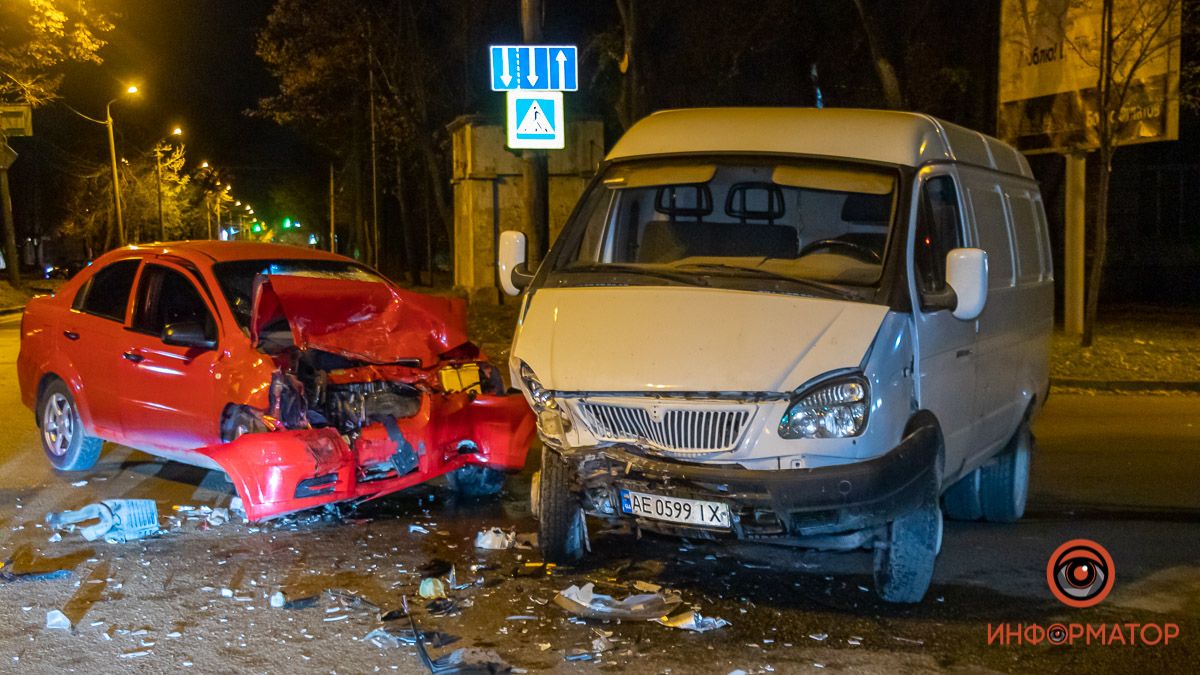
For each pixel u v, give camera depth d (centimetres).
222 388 760
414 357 820
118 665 497
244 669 495
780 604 594
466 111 3862
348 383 756
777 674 495
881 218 639
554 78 1382
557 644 528
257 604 583
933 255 638
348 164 6094
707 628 551
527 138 1391
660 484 558
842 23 2522
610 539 714
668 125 695
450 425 782
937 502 583
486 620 560
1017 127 1906
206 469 921
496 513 791
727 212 677
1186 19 1789
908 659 516
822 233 664
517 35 3753
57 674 486
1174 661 518
